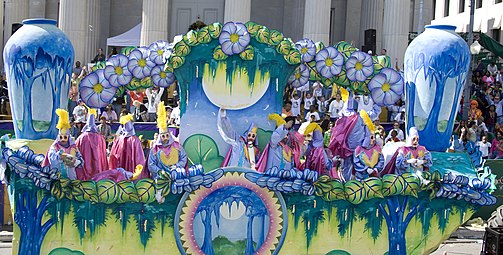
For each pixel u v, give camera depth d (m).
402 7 29.20
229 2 28.56
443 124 10.41
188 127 9.81
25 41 9.70
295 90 22.47
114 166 10.14
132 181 9.13
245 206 9.23
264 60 9.80
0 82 25.45
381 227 9.66
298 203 9.41
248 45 9.70
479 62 34.94
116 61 10.98
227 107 9.81
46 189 8.92
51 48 9.74
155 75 11.07
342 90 11.18
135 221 9.14
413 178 9.57
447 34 10.43
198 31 9.56
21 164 8.76
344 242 9.55
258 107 9.87
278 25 35.22
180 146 9.49
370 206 9.62
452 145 11.01
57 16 34.44
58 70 9.83
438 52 10.23
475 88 29.06
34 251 8.98
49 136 9.92
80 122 16.00
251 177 9.18
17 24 27.53
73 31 28.64
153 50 11.02
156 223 9.17
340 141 10.51
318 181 9.33
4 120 20.41
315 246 9.48
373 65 10.97
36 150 9.51
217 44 9.66
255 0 35.00
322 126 17.70
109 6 34.84
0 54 32.38
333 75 10.92
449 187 9.61
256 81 9.84
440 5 55.22
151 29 28.36
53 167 8.87
